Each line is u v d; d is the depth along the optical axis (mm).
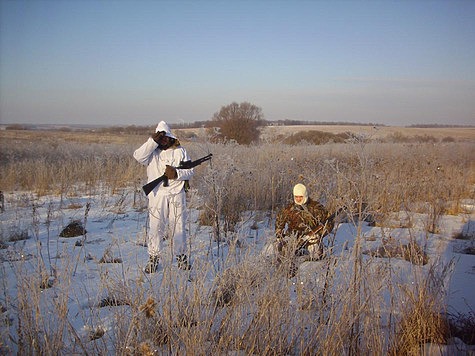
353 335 3188
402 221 7477
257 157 10133
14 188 11656
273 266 3469
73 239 6355
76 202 9617
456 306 4047
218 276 3406
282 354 3104
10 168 12602
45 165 12922
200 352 2883
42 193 10852
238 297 3168
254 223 6562
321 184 7836
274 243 3795
